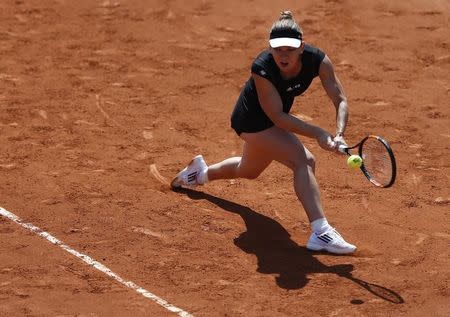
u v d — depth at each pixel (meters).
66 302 22.41
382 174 23.28
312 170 24.73
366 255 24.89
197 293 22.88
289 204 28.17
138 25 46.09
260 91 23.86
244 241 25.67
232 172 27.23
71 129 33.91
